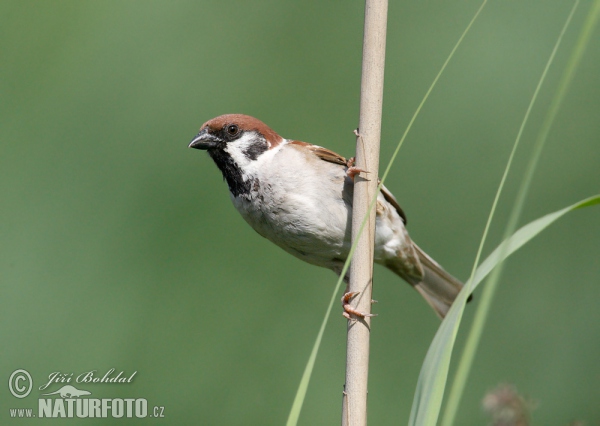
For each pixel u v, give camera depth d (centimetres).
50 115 1098
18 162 1079
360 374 498
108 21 1132
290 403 964
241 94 1082
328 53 1106
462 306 384
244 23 1124
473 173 1038
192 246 1034
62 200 1062
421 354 984
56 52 1122
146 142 1073
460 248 1004
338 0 1130
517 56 1078
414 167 1049
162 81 1098
